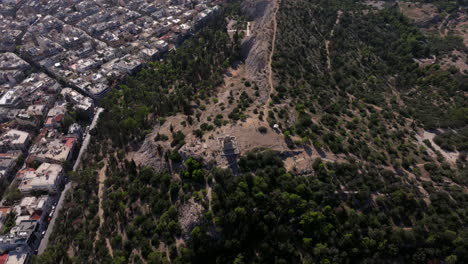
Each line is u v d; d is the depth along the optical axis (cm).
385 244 16862
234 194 19025
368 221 17812
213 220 18950
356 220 17750
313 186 19338
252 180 19900
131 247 19750
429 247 16675
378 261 16725
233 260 17850
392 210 18038
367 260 16725
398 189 18950
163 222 19712
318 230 17700
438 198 18375
